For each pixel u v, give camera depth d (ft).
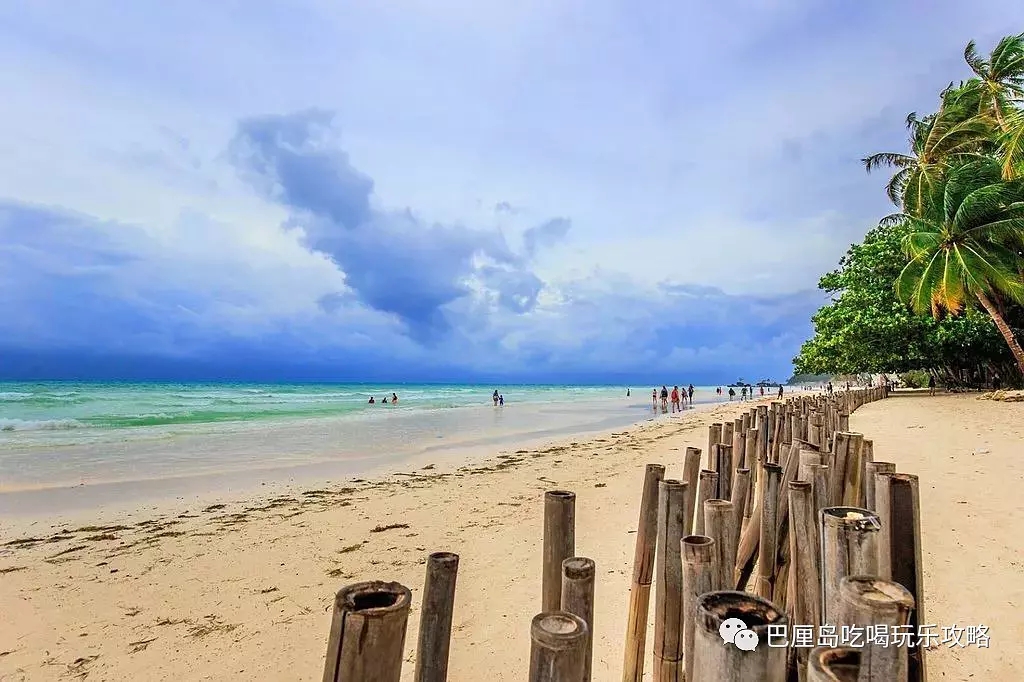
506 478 33.96
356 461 42.34
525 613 14.52
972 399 76.38
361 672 4.60
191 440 52.85
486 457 44.39
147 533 23.40
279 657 13.07
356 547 20.80
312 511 26.55
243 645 13.66
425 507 26.76
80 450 45.65
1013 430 39.73
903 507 6.45
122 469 38.19
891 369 102.73
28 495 30.58
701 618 4.11
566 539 8.19
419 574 17.95
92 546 21.66
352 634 4.63
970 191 66.49
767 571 9.73
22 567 19.30
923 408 64.18
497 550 19.80
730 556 6.98
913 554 6.38
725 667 3.90
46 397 104.88
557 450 48.16
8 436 52.70
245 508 27.55
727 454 12.26
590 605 6.47
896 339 87.25
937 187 69.62
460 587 16.31
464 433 63.62
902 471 26.17
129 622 15.05
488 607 14.90
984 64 78.13
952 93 79.71
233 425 65.98
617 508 24.64
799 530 7.41
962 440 35.53
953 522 17.98
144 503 28.84
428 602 6.66
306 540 21.84
